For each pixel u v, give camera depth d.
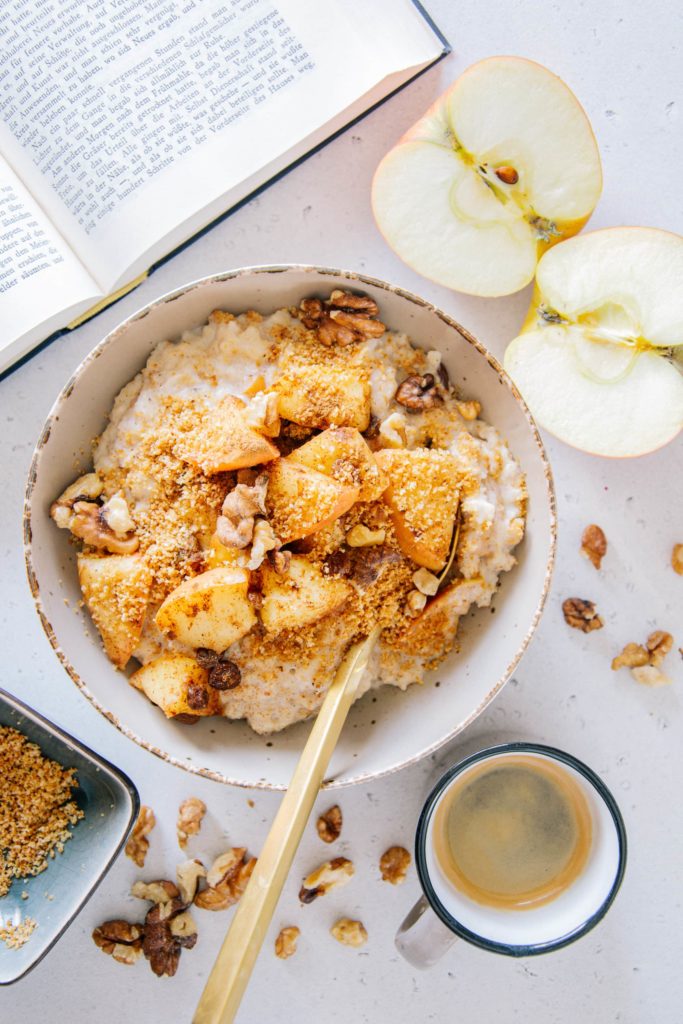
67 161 0.44
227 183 0.44
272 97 0.44
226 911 0.47
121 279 0.44
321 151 0.46
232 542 0.39
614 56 0.46
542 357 0.44
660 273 0.43
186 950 0.47
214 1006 0.36
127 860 0.46
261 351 0.42
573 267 0.43
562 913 0.44
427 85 0.46
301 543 0.41
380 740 0.42
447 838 0.45
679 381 0.43
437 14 0.46
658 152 0.46
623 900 0.48
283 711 0.42
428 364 0.42
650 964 0.48
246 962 0.36
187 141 0.44
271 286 0.41
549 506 0.40
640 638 0.47
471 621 0.43
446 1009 0.48
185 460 0.41
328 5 0.43
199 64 0.44
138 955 0.47
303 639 0.41
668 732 0.47
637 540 0.47
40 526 0.40
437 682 0.43
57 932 0.43
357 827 0.47
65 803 0.44
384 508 0.41
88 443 0.42
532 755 0.43
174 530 0.41
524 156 0.42
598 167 0.43
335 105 0.44
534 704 0.47
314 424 0.41
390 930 0.47
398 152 0.43
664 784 0.47
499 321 0.46
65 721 0.46
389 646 0.42
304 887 0.46
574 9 0.46
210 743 0.42
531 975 0.48
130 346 0.41
